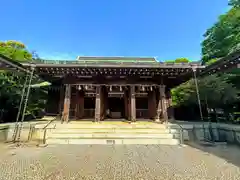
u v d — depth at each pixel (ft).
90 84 31.83
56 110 41.29
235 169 11.60
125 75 32.17
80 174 10.59
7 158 14.46
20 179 9.75
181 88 43.29
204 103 36.63
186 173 10.82
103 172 10.98
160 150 17.79
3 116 35.58
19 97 37.99
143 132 23.35
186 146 19.86
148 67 27.07
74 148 18.70
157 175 10.44
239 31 33.30
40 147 19.16
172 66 26.91
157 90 37.27
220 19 38.63
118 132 23.20
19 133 23.07
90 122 29.94
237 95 29.53
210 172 11.00
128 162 13.33
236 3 34.06
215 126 24.09
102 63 26.91
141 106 44.65
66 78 31.45
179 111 44.45
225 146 19.72
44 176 10.21
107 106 46.32
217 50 39.24
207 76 31.45
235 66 20.83
